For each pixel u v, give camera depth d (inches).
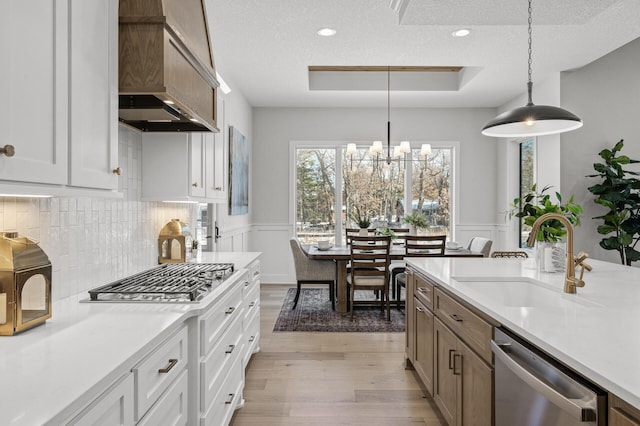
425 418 95.9
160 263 114.2
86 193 55.8
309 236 261.7
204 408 66.1
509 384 56.8
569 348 43.2
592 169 185.2
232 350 85.4
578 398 40.6
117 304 66.1
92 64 56.4
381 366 127.4
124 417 42.9
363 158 259.9
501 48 160.4
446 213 259.6
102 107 59.4
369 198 260.2
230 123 193.6
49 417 29.7
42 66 45.5
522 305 87.4
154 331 51.6
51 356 42.5
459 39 152.4
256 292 133.9
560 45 156.0
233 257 129.9
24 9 42.4
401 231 230.7
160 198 105.2
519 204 235.0
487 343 64.8
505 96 230.7
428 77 222.8
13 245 50.4
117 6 64.4
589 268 72.9
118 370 39.8
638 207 168.7
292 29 145.7
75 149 51.9
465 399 74.9
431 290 97.9
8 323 49.2
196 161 110.8
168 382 54.9
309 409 100.0
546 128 99.0
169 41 70.3
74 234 74.8
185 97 79.5
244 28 144.9
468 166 256.5
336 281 210.1
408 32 147.4
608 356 40.8
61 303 67.1
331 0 125.8
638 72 185.3
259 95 230.1
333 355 136.6
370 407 101.2
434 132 256.4
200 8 98.7
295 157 259.1
